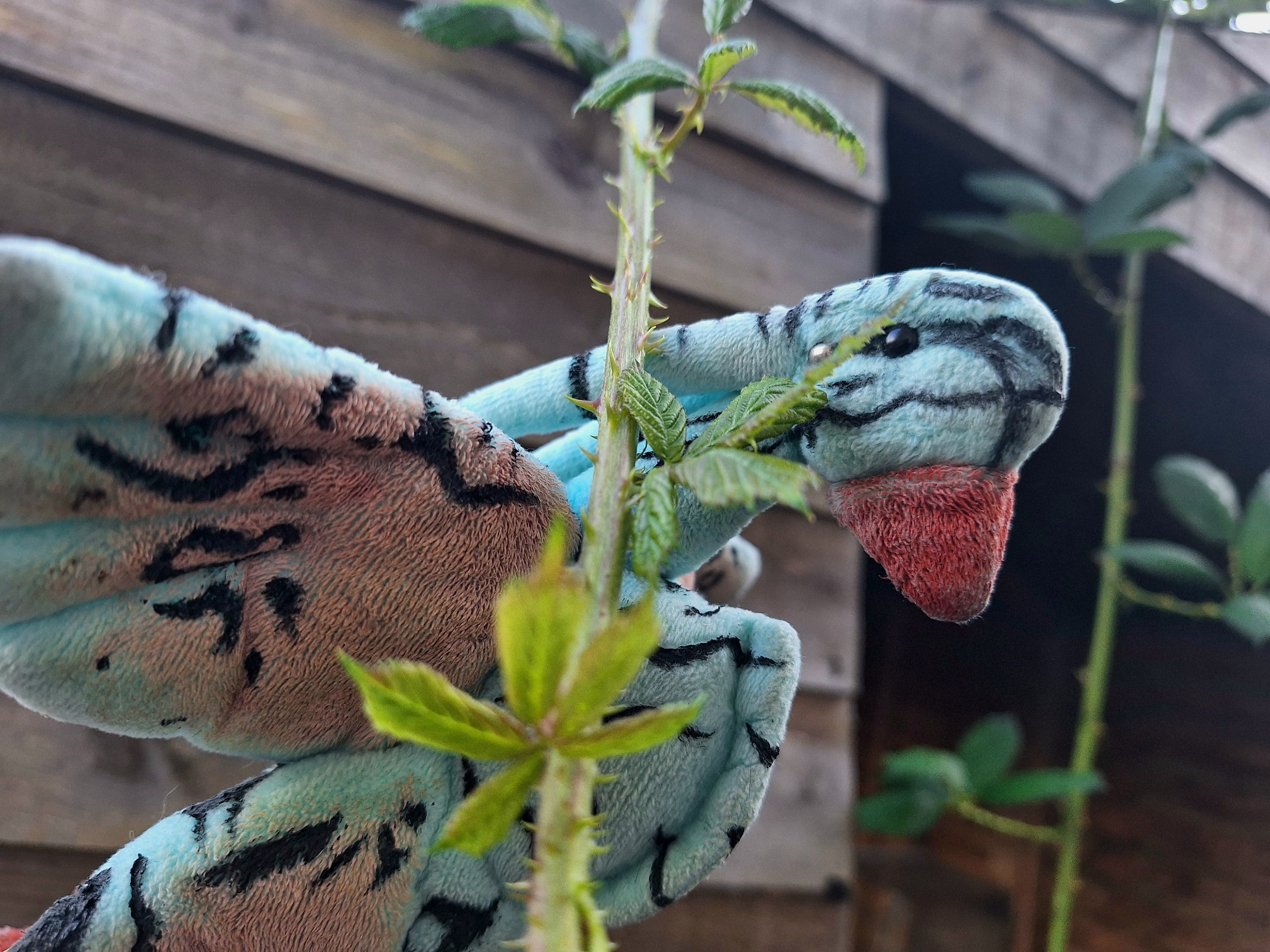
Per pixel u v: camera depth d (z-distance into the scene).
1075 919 0.85
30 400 0.13
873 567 0.55
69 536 0.14
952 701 0.95
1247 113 0.51
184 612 0.16
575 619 0.11
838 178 0.51
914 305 0.18
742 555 0.27
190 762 0.36
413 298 0.41
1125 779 0.84
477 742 0.12
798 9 0.50
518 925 0.19
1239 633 0.77
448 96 0.42
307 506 0.16
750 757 0.19
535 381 0.21
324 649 0.17
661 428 0.16
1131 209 0.49
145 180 0.36
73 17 0.34
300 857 0.17
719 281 0.47
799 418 0.17
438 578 0.17
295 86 0.38
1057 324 0.18
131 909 0.16
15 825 0.33
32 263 0.12
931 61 0.55
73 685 0.15
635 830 0.19
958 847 1.00
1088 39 0.60
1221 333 0.69
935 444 0.17
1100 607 0.56
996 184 0.51
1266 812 0.71
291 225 0.38
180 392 0.14
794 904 0.47
